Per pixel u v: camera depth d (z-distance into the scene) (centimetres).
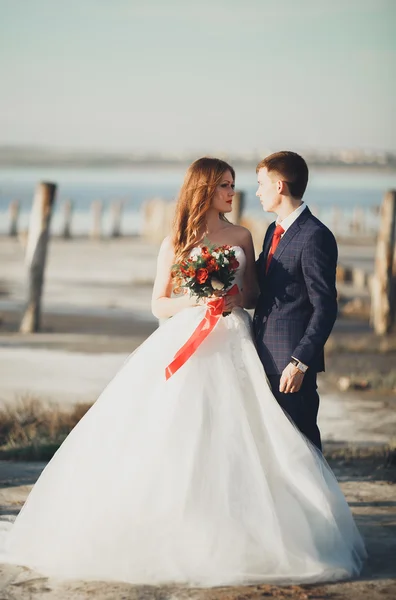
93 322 1784
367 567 461
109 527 450
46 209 1659
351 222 6225
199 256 466
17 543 471
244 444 455
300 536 445
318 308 464
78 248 3925
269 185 484
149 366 478
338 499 465
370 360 1388
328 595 421
